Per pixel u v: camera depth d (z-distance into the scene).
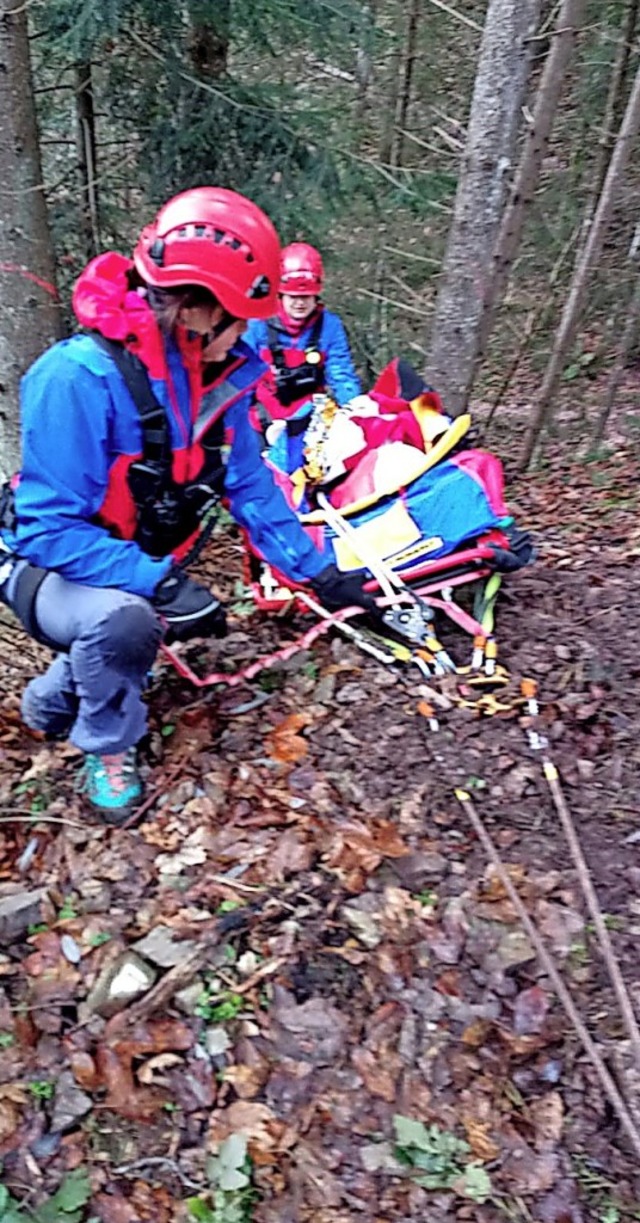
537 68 10.72
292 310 4.65
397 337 8.57
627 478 7.98
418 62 11.41
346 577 3.46
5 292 4.97
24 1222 2.19
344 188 7.09
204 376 2.52
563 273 11.06
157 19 6.12
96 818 3.03
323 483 4.17
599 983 2.52
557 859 2.81
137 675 2.76
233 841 2.90
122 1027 2.46
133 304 2.33
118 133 7.10
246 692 3.48
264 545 3.19
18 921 2.70
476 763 3.10
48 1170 2.27
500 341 12.23
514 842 2.86
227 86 6.59
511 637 3.72
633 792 3.02
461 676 3.44
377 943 2.62
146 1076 2.40
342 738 3.23
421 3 10.64
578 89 10.61
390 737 3.21
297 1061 2.42
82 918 2.72
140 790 3.06
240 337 2.59
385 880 2.77
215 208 2.27
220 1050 2.44
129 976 2.53
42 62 6.54
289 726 3.29
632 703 3.34
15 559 2.77
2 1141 2.31
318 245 7.09
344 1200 2.21
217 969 2.59
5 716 3.52
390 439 4.27
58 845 2.95
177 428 2.47
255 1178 2.25
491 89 4.97
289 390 4.71
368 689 3.41
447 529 3.74
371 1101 2.35
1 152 4.71
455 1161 2.25
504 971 2.54
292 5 6.29
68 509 2.47
